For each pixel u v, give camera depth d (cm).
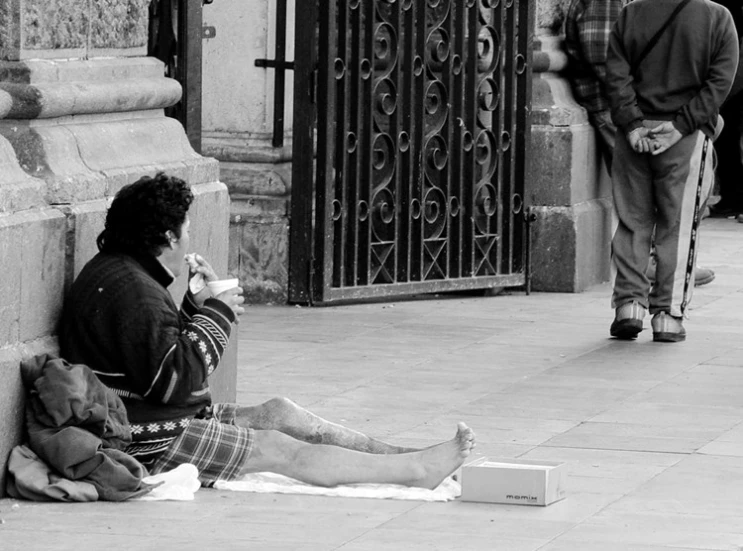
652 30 2189
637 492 1412
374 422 1711
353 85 2514
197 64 1997
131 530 1251
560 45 2836
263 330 2312
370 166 2533
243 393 1856
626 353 2153
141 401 1377
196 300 1439
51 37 1491
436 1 2620
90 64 1548
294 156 2517
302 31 2477
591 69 2831
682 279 2239
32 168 1437
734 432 1675
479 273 2714
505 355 2136
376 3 2520
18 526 1257
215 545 1210
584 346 2209
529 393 1877
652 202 2239
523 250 2755
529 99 2727
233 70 2588
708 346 2216
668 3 2189
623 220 2242
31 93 1436
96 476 1344
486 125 2747
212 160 1736
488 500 1370
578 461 1535
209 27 2588
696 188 2212
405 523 1291
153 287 1373
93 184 1481
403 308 2556
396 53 2555
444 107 2644
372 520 1300
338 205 2527
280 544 1216
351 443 1451
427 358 2106
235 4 2578
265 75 2580
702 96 2170
